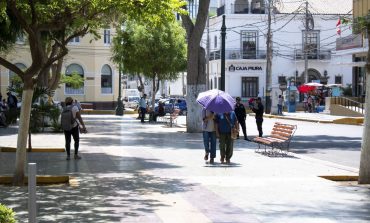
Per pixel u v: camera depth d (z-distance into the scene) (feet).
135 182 42.50
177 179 44.16
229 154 54.49
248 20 217.56
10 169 49.08
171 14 44.86
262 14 217.15
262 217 30.96
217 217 30.91
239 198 36.55
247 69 218.38
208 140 55.01
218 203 34.83
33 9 40.65
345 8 222.07
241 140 82.89
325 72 219.00
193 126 95.14
